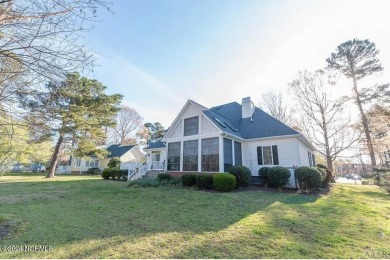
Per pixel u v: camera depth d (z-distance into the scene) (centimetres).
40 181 1688
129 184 1368
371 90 2112
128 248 373
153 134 4712
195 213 628
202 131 1441
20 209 668
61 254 346
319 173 1089
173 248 375
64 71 299
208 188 1178
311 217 593
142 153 4006
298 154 1307
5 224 493
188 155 1480
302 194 1012
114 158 2802
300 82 2319
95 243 393
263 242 404
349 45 2245
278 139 1402
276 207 709
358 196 1035
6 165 1761
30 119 334
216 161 1313
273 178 1162
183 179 1263
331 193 1098
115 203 779
